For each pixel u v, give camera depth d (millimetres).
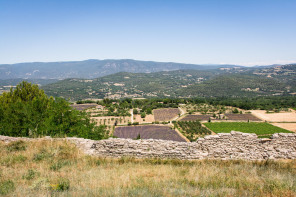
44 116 21125
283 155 13312
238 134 13750
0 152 11625
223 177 8758
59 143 13008
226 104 141375
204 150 13500
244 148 13680
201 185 7816
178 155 13141
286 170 10250
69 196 6406
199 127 91062
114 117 104562
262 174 9320
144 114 107688
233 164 11500
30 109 20875
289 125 91625
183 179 8523
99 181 8016
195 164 11453
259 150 13672
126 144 13266
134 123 94438
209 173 9430
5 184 7324
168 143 13344
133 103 145500
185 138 76188
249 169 10227
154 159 12469
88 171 9422
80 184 7719
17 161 10297
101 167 10352
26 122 20281
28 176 8320
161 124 96062
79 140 13742
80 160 11148
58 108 20875
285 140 13805
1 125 20125
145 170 9953
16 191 6809
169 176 9070
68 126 21094
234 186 7754
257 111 119250
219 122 99938
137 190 6922
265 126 91438
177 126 92562
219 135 13688
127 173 9258
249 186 7672
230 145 13641
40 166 9680
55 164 9984
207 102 154375
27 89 26984
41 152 11617
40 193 6660
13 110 20859
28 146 12586
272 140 13766
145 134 81250
